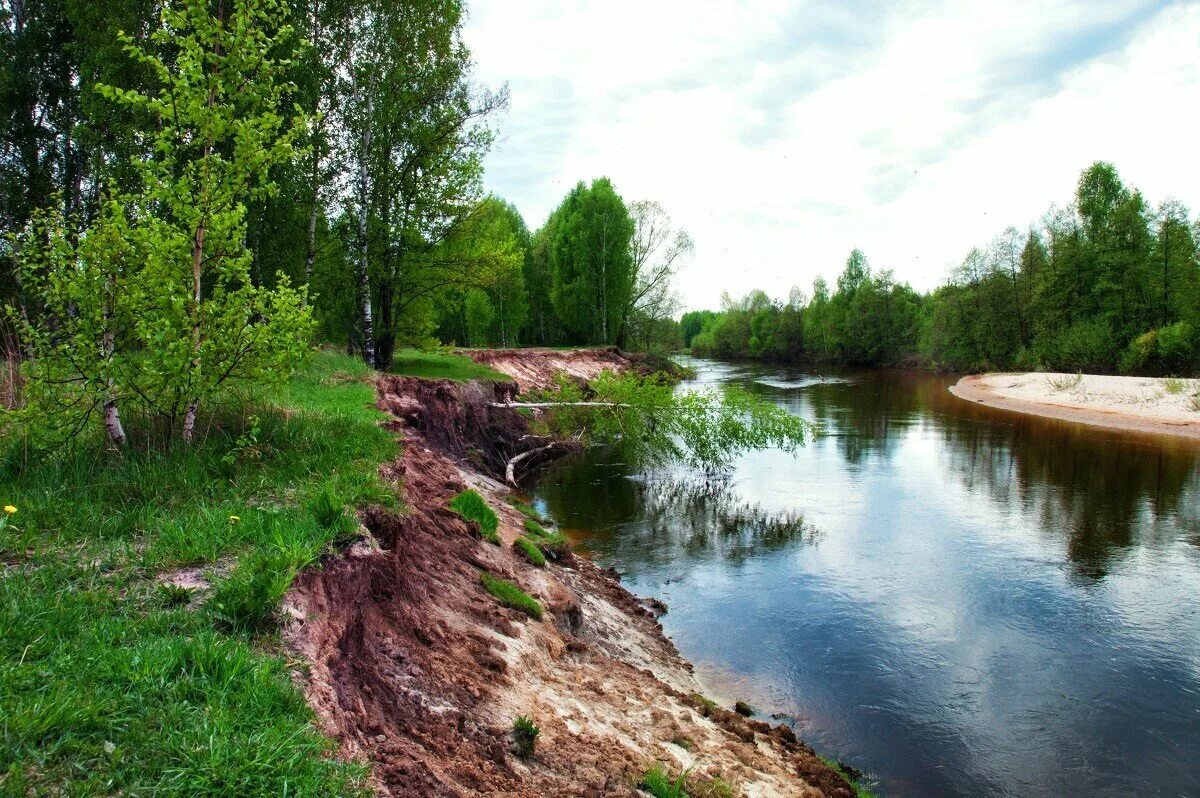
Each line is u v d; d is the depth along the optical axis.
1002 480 18.14
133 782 2.50
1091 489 17.06
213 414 7.10
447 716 4.31
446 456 14.48
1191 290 40.88
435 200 18.64
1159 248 46.59
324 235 18.33
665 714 6.05
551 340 60.25
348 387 13.33
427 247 18.77
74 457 5.71
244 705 3.06
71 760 2.52
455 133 18.67
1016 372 52.75
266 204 15.28
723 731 6.38
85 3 14.37
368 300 18.03
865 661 8.39
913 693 7.70
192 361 6.04
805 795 5.50
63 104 16.86
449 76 18.05
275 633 3.75
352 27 17.30
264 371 6.59
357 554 5.01
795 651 8.63
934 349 65.56
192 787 2.51
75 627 3.37
